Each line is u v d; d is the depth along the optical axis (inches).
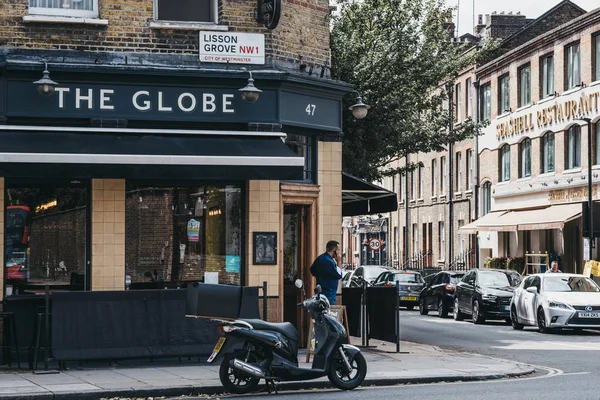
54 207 597.9
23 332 569.6
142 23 617.0
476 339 869.8
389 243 2493.8
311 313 494.6
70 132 586.9
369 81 927.7
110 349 550.6
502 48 1852.9
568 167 1512.1
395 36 946.7
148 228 614.5
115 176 546.6
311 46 669.9
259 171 566.9
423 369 568.4
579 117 1457.9
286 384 496.4
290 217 677.3
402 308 1512.1
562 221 1350.9
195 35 626.5
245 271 634.2
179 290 569.9
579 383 505.7
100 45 608.4
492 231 1641.2
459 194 1987.0
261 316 631.8
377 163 1021.8
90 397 454.9
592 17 1409.9
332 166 676.7
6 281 586.2
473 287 1127.0
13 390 461.1
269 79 627.8
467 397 447.8
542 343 818.2
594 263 1210.0
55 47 600.7
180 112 614.5
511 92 1732.3
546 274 984.9
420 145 1058.1
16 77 587.2
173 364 571.2
